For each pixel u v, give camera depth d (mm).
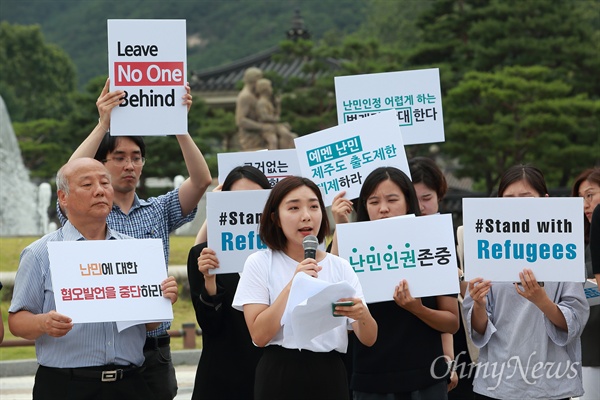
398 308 12453
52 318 11180
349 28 159125
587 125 62938
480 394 13023
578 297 12750
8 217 56375
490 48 68125
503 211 12484
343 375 10930
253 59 92000
